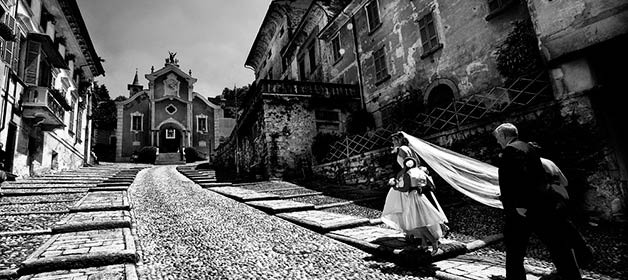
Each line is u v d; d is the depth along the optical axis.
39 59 12.94
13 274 3.11
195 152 38.81
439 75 11.61
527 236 2.76
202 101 44.16
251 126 17.94
